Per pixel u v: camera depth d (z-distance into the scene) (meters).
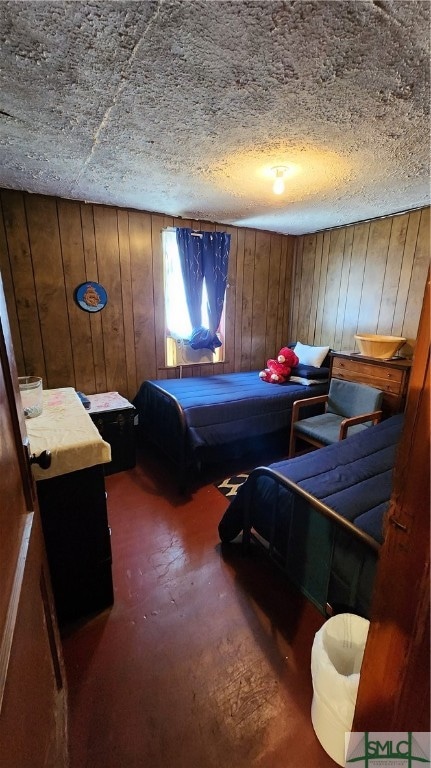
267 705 1.21
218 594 1.67
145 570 1.81
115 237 3.05
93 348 3.15
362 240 3.45
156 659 1.36
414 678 0.65
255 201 2.78
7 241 2.64
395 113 1.46
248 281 3.98
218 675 1.30
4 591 0.57
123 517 2.26
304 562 1.53
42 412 1.67
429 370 0.55
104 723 1.15
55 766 0.86
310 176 2.21
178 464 2.59
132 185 2.43
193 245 3.39
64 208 2.79
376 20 0.97
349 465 1.79
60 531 1.40
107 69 1.19
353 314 3.62
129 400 3.44
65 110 1.46
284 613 1.56
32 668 0.72
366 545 1.20
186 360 3.73
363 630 1.19
